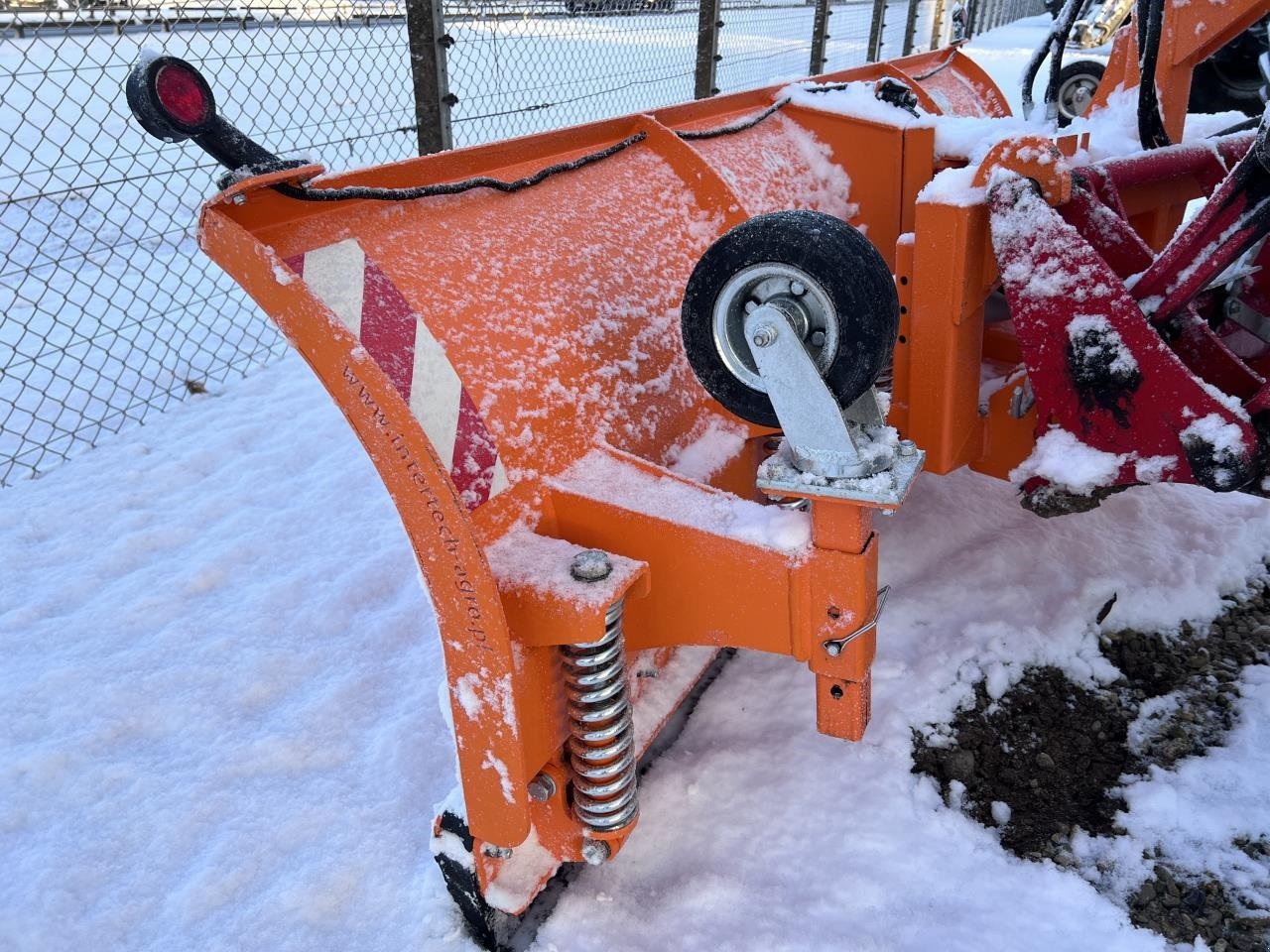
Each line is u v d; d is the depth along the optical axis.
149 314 5.24
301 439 3.98
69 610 2.88
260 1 8.70
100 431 4.02
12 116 7.86
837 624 1.47
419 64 3.58
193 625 2.78
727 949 1.73
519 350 1.63
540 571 1.45
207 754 2.30
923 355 1.83
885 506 1.32
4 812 2.15
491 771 1.48
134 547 3.17
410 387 1.42
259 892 1.93
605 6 6.14
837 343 1.34
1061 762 2.19
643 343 1.94
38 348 4.75
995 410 2.06
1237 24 2.60
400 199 1.60
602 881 1.89
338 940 1.82
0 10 3.69
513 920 1.80
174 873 1.99
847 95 2.99
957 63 4.58
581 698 1.50
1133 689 2.38
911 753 2.18
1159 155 2.42
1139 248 2.04
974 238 1.75
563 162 2.08
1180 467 1.78
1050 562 2.75
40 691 2.51
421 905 1.87
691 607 1.59
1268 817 2.00
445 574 1.34
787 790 2.07
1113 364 1.76
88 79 8.66
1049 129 2.79
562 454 1.67
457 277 1.60
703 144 2.58
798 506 1.56
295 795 2.17
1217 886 1.87
